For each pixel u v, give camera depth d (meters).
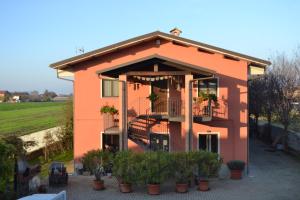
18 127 50.47
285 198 16.16
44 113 76.44
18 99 142.12
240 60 21.31
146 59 18.44
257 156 27.61
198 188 17.61
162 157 16.89
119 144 20.61
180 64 18.56
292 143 30.77
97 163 17.91
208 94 20.78
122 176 17.03
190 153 17.36
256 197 16.33
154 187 16.78
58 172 18.69
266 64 21.17
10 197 14.64
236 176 20.03
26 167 16.41
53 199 10.62
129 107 21.72
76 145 21.81
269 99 31.17
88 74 21.69
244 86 21.34
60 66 21.23
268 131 35.50
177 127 21.53
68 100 34.41
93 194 17.03
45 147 29.58
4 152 14.40
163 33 21.03
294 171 22.06
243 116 21.42
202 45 20.98
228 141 21.44
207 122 21.41
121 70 19.02
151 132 21.67
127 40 21.03
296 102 30.02
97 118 21.72
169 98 20.73
